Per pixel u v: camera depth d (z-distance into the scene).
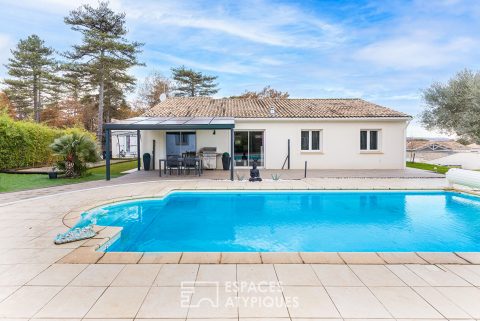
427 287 3.86
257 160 19.38
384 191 11.80
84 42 31.81
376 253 4.98
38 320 3.14
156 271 4.31
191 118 17.16
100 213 8.82
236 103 22.98
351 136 19.08
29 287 3.85
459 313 3.28
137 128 13.81
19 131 18.83
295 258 4.77
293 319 3.16
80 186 12.50
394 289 3.81
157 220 8.92
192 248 6.65
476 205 10.43
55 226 6.72
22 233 6.20
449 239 7.19
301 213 9.64
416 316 3.22
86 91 39.91
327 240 7.20
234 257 4.81
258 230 8.04
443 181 13.56
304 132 19.33
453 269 4.40
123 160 28.78
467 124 21.47
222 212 9.77
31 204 9.02
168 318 3.17
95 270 4.35
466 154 25.27
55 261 4.69
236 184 12.77
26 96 41.84
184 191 11.79
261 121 18.89
